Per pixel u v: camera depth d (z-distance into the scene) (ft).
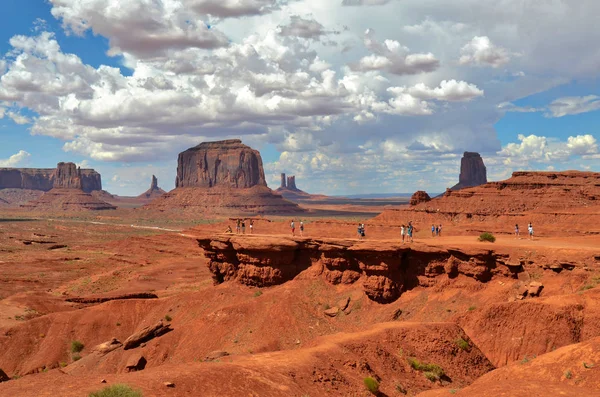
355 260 237.25
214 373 137.90
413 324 175.63
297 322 217.77
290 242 249.34
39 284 467.93
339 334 174.91
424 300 215.72
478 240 249.34
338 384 142.20
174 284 432.66
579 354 123.75
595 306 161.48
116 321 284.61
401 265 226.58
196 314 256.73
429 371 156.76
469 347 167.63
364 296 227.20
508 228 387.96
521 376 127.13
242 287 263.90
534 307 169.07
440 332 169.48
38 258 641.40
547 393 110.11
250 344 207.62
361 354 158.20
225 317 228.63
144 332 237.86
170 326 254.47
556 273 194.59
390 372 154.20
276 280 252.62
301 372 143.13
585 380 115.75
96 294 394.73
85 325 280.72
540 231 369.71
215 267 282.15
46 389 128.36
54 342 269.23
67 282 488.02
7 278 479.41
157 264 543.39
